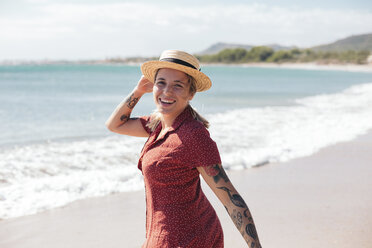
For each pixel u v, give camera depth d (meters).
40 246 3.72
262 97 22.34
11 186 5.39
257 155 7.38
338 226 4.24
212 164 1.78
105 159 7.06
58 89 27.73
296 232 4.07
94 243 3.82
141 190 5.54
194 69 1.85
